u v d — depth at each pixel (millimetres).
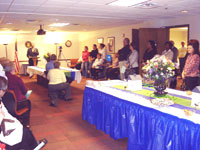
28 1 4441
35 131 3490
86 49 9938
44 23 8273
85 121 3941
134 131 2535
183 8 5477
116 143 3023
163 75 2586
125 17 7008
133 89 3113
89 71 9703
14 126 1783
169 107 2236
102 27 10211
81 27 10125
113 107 2951
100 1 4520
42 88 7375
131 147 2557
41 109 4770
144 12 6031
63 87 4887
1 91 1866
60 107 4902
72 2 4594
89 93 3652
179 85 6945
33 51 11016
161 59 2613
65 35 13461
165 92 2691
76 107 4891
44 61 11445
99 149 2846
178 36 12188
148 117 2328
